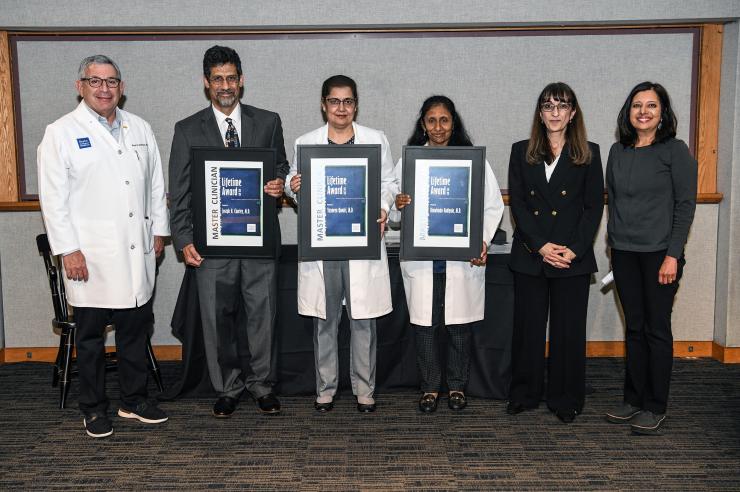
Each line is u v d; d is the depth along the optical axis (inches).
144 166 128.7
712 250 175.0
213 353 135.7
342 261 132.7
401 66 170.4
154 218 134.3
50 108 169.2
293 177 128.3
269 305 136.0
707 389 151.6
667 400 135.6
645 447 121.0
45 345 175.6
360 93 170.9
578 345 131.6
